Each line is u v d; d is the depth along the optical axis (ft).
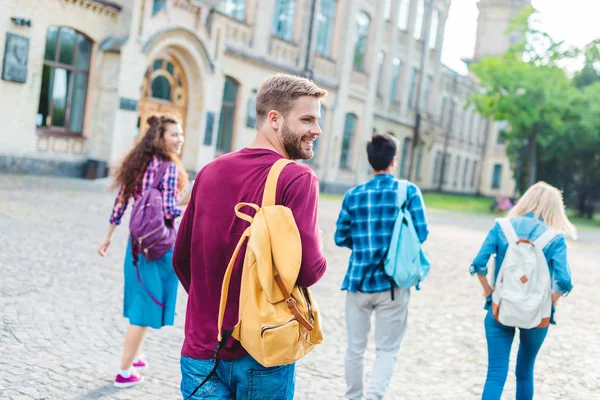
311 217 6.87
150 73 67.15
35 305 18.92
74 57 59.88
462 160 174.50
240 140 81.87
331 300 25.21
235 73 79.10
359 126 110.93
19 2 53.62
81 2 58.23
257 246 6.61
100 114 61.93
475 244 52.95
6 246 26.11
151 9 62.85
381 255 13.67
